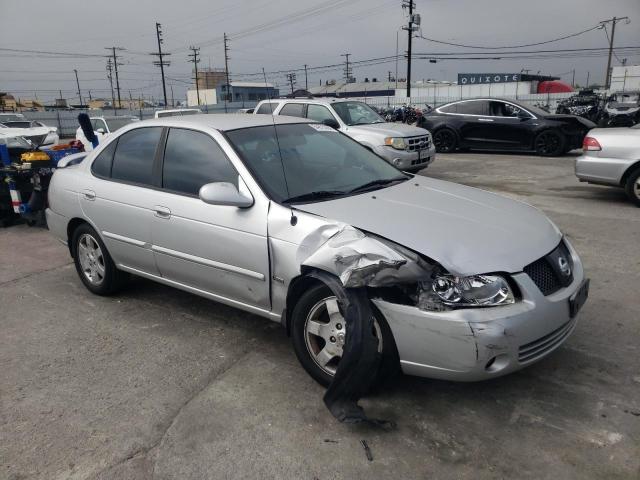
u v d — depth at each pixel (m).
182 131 4.18
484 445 2.81
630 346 3.75
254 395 3.32
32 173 7.43
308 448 2.83
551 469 2.63
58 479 2.66
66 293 5.13
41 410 3.22
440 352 2.85
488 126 15.11
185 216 3.89
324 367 3.28
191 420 3.09
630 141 7.61
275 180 3.70
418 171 11.12
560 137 14.21
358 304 2.91
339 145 4.54
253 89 80.81
